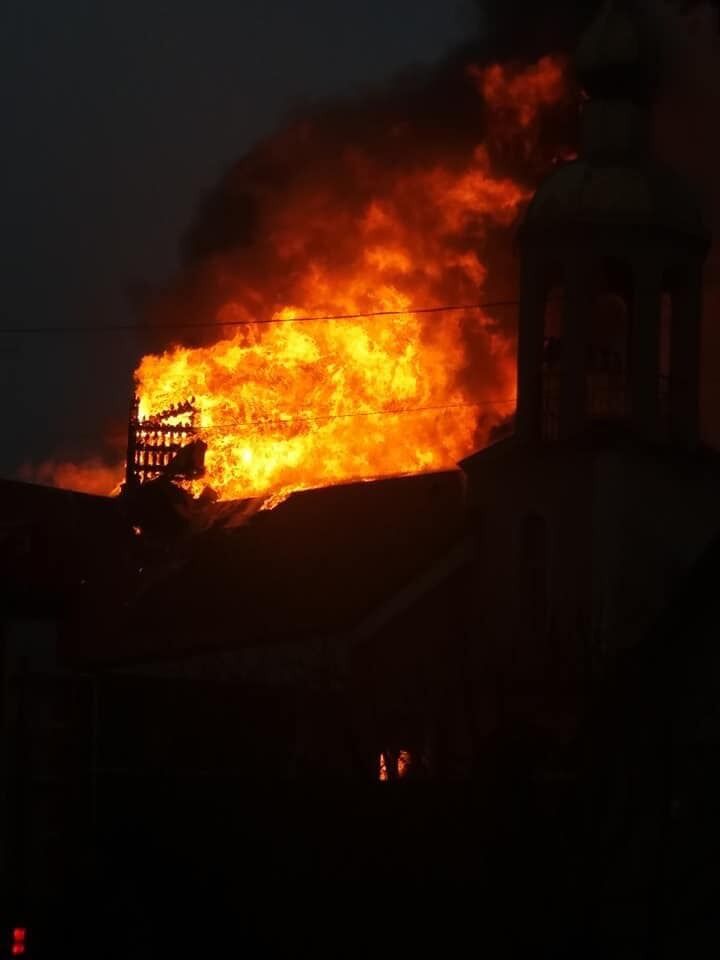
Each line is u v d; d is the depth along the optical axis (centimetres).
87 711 4938
